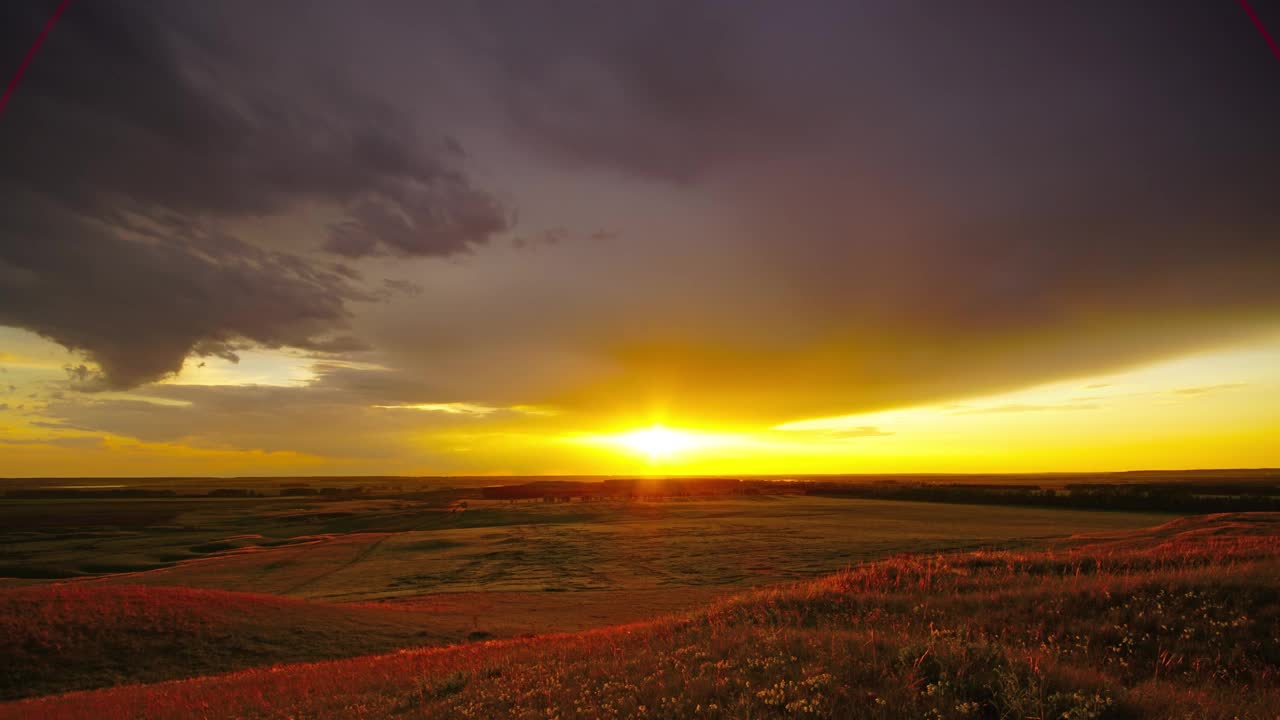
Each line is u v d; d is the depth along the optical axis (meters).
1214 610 10.84
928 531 88.44
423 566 71.62
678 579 57.53
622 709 7.82
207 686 19.84
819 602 15.09
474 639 29.97
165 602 33.25
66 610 30.56
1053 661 8.05
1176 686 8.00
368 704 12.02
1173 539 38.66
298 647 28.84
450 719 9.26
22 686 24.36
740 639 10.76
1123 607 11.44
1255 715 6.42
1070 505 136.88
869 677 7.54
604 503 187.50
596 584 56.00
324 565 73.44
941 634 9.94
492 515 144.00
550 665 12.16
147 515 153.38
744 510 146.38
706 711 7.07
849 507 152.38
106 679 25.27
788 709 6.60
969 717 6.21
